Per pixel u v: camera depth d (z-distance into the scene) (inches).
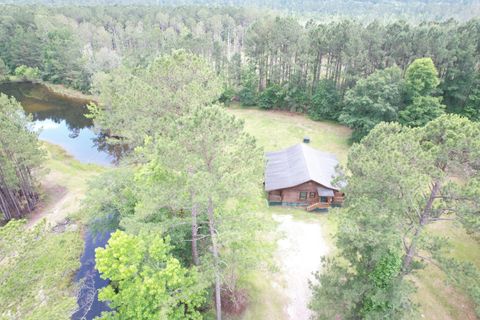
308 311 737.0
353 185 578.9
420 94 1510.8
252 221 614.9
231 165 547.8
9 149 1035.9
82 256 933.2
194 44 2278.5
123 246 551.2
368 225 526.0
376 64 1776.6
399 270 564.7
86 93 2586.1
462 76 1573.6
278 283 811.4
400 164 490.0
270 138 1679.4
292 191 1117.1
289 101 2005.4
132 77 1275.8
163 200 573.9
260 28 2034.9
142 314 569.6
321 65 2060.8
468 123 495.8
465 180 501.0
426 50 1605.6
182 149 516.7
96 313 766.5
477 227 462.6
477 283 495.8
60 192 1286.9
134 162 1206.9
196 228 682.8
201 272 627.8
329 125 1840.6
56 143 1806.1
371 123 1461.6
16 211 1149.1
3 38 2999.5
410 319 538.9
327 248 930.1
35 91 2662.4
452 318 713.0
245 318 721.0
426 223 542.3
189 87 938.1
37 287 450.6
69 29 3026.6
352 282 591.8
